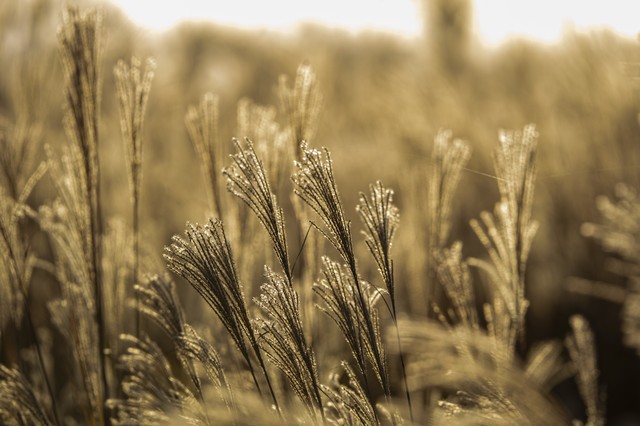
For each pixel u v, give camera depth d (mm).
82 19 3123
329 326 3619
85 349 3211
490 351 3219
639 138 5871
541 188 5945
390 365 3605
